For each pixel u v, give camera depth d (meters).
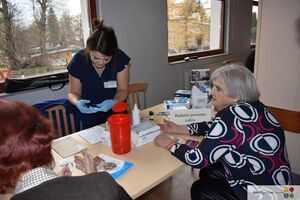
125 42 3.17
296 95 1.91
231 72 1.21
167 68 3.82
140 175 1.09
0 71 2.38
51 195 0.56
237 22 5.05
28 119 0.63
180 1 3.93
